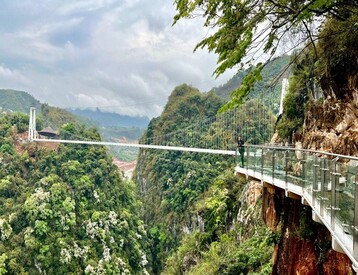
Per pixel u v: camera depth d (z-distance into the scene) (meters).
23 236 34.06
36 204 36.19
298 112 11.91
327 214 4.32
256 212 16.05
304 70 10.57
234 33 6.25
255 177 8.74
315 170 4.95
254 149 8.88
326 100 8.17
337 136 7.18
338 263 5.33
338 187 3.85
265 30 6.33
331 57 7.49
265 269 11.41
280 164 6.95
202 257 21.83
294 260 7.20
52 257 33.44
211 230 23.66
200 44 6.73
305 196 5.53
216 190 26.64
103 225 39.69
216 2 6.11
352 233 3.34
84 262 34.78
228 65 6.25
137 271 40.06
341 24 7.08
